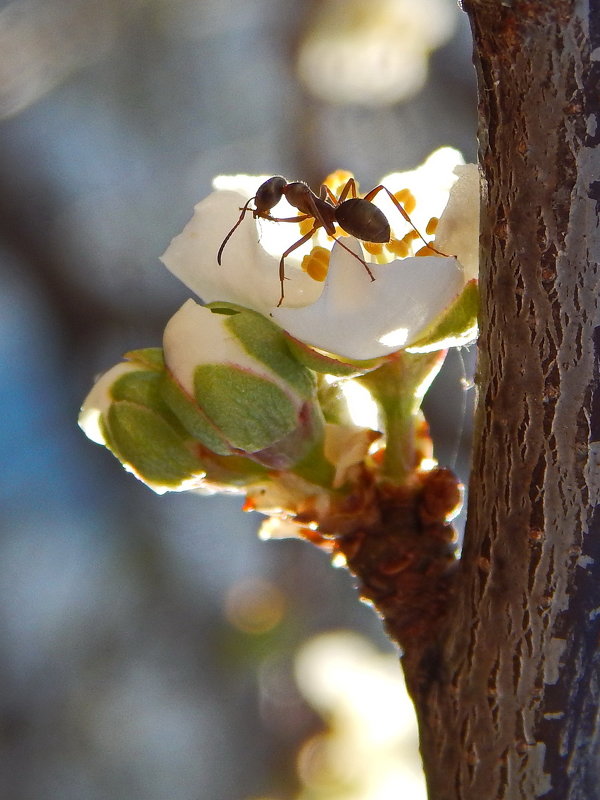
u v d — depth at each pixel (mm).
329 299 79
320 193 96
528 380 76
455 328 80
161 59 234
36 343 253
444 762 80
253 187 91
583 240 74
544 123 73
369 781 138
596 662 77
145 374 85
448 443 195
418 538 83
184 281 86
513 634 78
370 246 89
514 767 79
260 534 88
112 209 249
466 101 214
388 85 201
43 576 243
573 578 77
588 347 75
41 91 223
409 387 84
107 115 242
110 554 241
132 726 228
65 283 246
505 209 75
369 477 85
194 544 241
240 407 83
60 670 235
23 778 226
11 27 222
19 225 243
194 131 240
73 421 252
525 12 72
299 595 208
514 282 75
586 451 75
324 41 199
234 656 207
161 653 232
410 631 82
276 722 198
